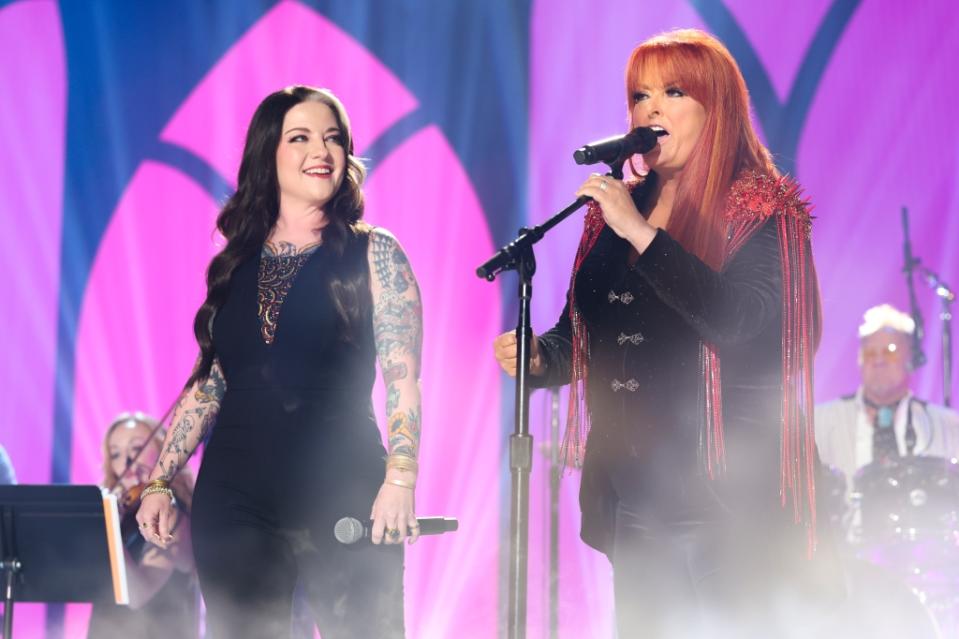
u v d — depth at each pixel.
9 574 12.27
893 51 26.08
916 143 25.94
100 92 27.34
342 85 27.31
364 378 10.31
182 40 27.42
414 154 27.19
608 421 9.72
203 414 10.86
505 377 26.75
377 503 9.74
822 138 26.19
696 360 9.30
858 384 25.86
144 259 27.14
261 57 27.39
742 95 9.73
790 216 9.32
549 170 26.91
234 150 27.20
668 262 8.82
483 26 27.16
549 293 26.73
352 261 10.37
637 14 26.78
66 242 27.14
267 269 10.41
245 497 9.79
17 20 27.33
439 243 27.06
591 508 9.88
